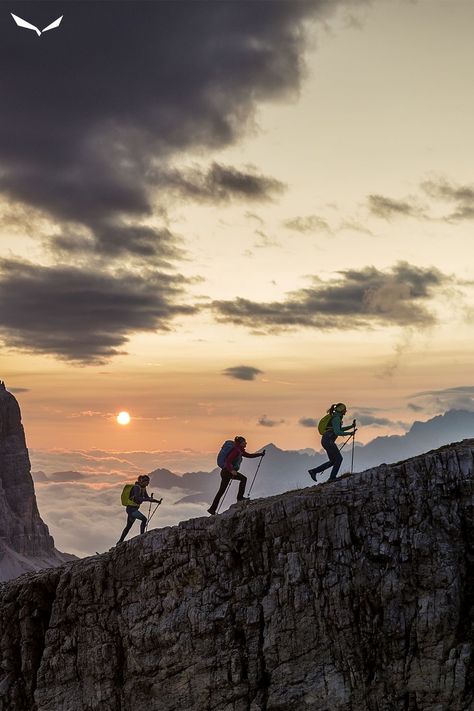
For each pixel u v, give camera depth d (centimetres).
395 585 3006
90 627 3334
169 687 3167
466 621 2973
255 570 3169
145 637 3216
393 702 2945
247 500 3447
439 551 3016
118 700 3244
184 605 3203
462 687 2894
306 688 3005
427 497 3103
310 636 3042
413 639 2969
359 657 2994
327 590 3052
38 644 3428
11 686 3400
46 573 3544
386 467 3216
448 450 3272
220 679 3088
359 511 3120
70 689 3309
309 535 3127
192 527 3272
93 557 3506
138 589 3294
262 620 3103
